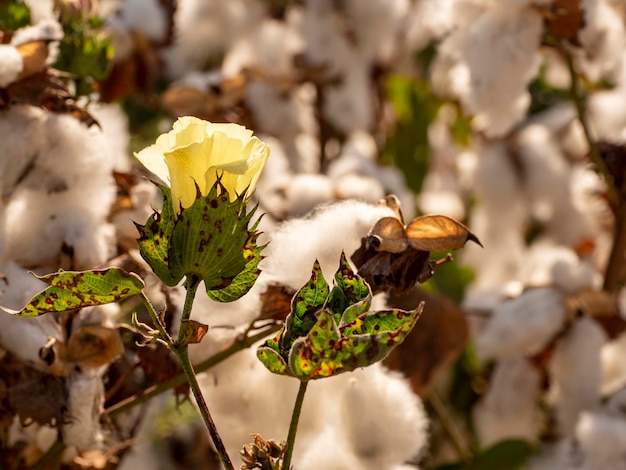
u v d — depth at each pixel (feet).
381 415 3.13
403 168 6.03
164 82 5.69
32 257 3.28
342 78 5.48
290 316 2.57
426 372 3.90
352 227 3.03
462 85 4.33
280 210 4.11
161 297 3.50
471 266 5.43
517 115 3.97
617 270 4.41
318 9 5.43
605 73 4.66
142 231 2.54
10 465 3.43
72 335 3.18
